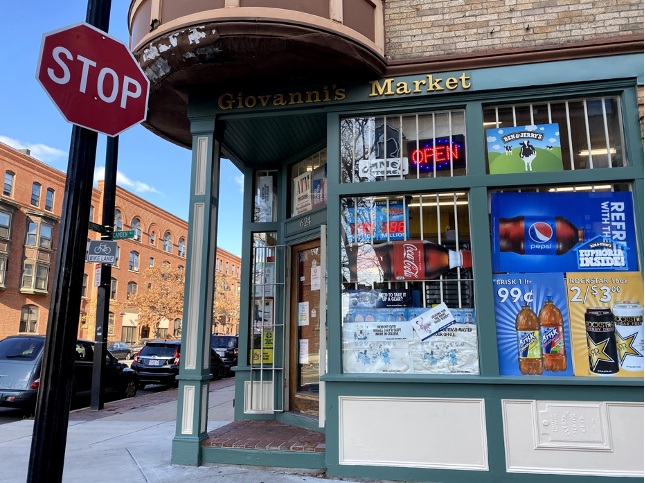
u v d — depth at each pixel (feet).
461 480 15.15
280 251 23.90
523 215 16.72
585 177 16.40
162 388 51.93
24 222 101.81
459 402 15.58
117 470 16.46
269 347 23.29
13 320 98.48
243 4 16.08
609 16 17.31
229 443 17.33
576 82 16.81
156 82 18.47
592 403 15.11
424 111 18.01
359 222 17.70
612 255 16.20
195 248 18.44
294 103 18.49
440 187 17.12
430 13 18.34
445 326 16.47
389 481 15.44
